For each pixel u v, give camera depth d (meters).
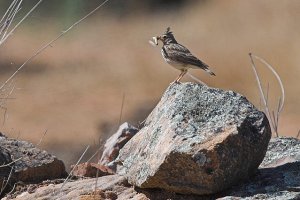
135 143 6.97
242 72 26.55
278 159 6.91
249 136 6.29
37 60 27.72
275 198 6.11
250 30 29.73
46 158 7.39
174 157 6.17
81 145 18.03
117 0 32.47
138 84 26.44
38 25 29.94
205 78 26.31
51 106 23.55
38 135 20.22
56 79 26.38
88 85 26.09
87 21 31.41
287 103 23.42
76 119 22.27
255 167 6.48
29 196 6.86
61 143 18.80
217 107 6.53
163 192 6.43
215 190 6.20
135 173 6.53
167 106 6.68
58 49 29.09
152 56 28.70
